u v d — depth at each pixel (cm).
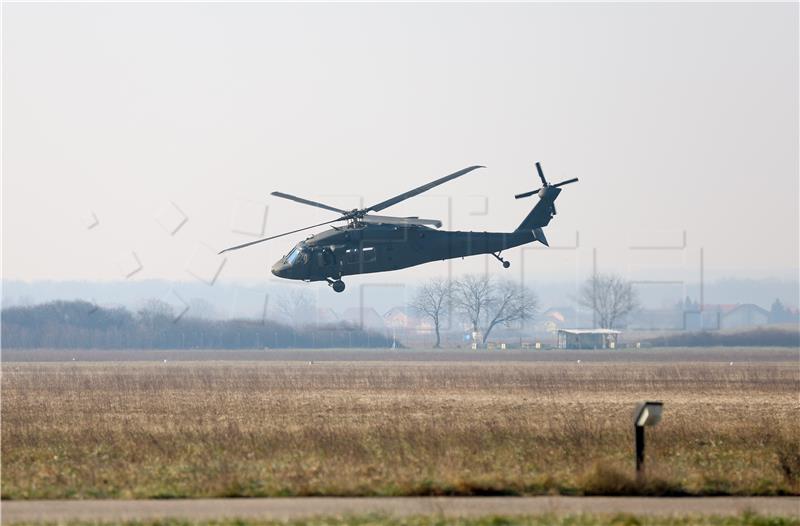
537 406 15875
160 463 9544
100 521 6725
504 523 6669
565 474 8800
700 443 11000
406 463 9312
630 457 9750
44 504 7562
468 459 9588
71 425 12900
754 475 8900
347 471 8894
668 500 7800
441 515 6944
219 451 10225
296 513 7156
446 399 17362
